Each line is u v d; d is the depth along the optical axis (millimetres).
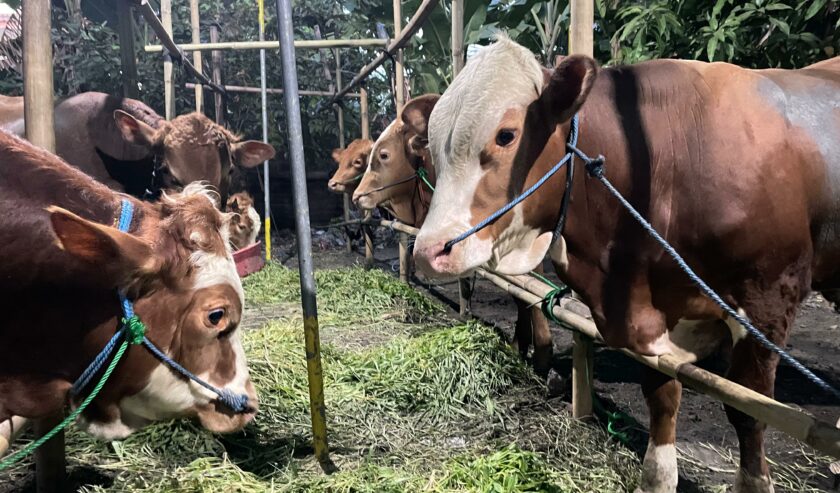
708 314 2430
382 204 6035
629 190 2334
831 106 2377
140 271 1820
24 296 1794
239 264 7301
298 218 2816
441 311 6215
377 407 3688
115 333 1875
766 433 3402
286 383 3865
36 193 1852
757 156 2225
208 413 2109
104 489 2715
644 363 2566
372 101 13000
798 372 4207
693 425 3494
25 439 3281
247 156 5926
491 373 3932
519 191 2219
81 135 5051
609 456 3076
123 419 2055
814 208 2332
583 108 2342
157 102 11539
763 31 5316
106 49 10422
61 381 1877
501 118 2150
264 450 3158
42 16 2580
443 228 2174
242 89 9562
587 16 2684
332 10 12430
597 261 2410
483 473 2758
